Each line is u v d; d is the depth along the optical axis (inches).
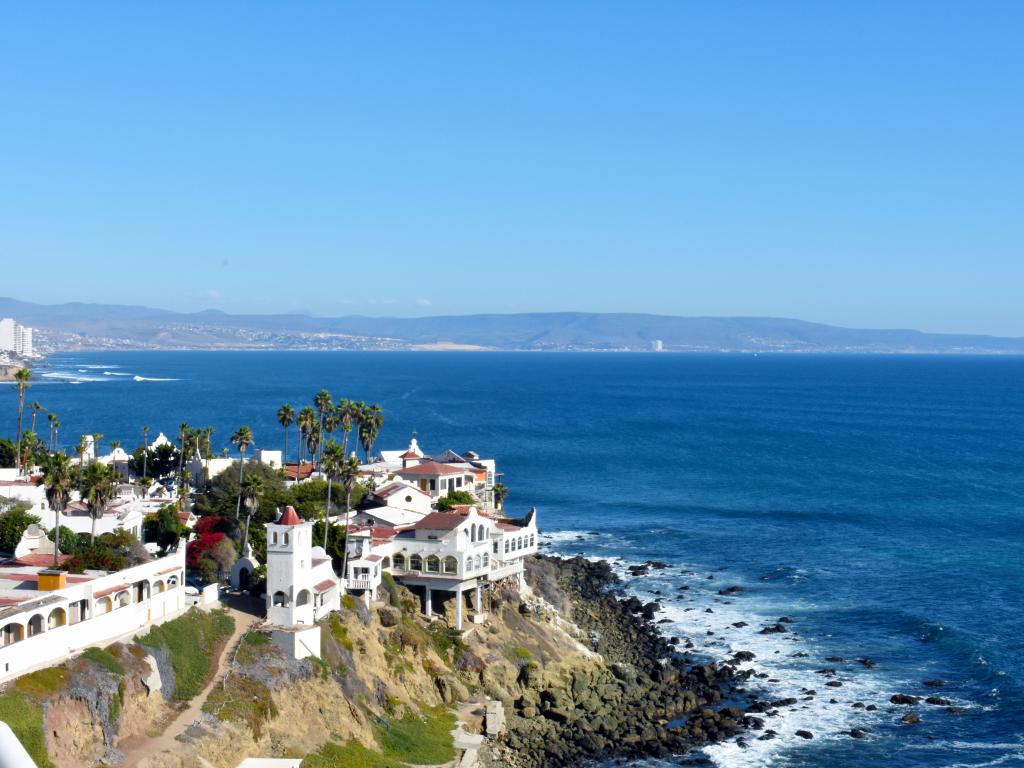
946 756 3634.4
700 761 3627.0
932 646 4729.3
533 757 3636.8
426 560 4424.2
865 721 3939.5
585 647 4741.6
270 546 3634.4
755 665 4549.7
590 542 6899.6
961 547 6589.6
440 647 4212.6
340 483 4722.0
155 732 2888.8
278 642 3479.3
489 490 6314.0
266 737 3117.6
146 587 3378.4
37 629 2920.8
